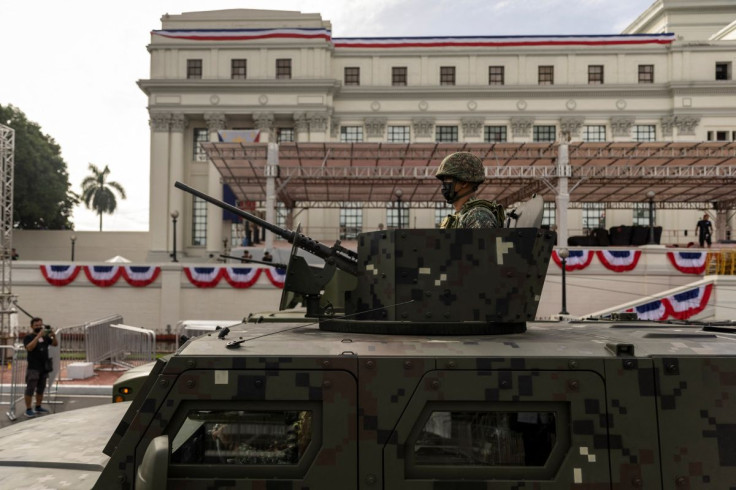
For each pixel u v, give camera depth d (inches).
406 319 128.0
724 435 102.7
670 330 142.8
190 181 1776.6
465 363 104.3
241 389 103.0
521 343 112.8
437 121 1763.0
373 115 1763.0
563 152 1055.0
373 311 130.1
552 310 995.9
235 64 1748.3
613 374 104.2
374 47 1782.7
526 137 1748.3
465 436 103.5
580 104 1748.3
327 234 1740.9
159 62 1740.9
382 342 113.9
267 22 1817.2
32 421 163.3
